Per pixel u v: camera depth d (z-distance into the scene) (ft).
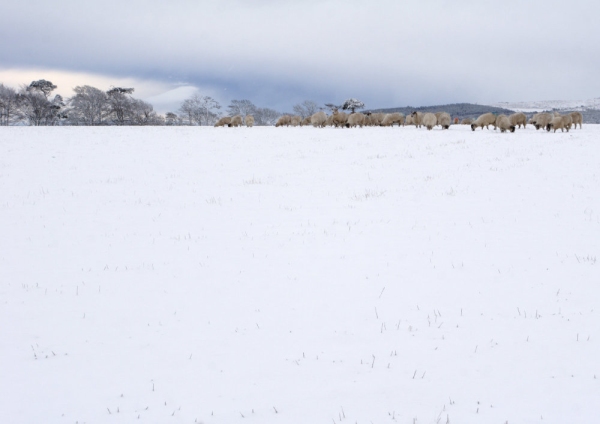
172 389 16.14
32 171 70.74
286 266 29.37
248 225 41.11
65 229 41.09
